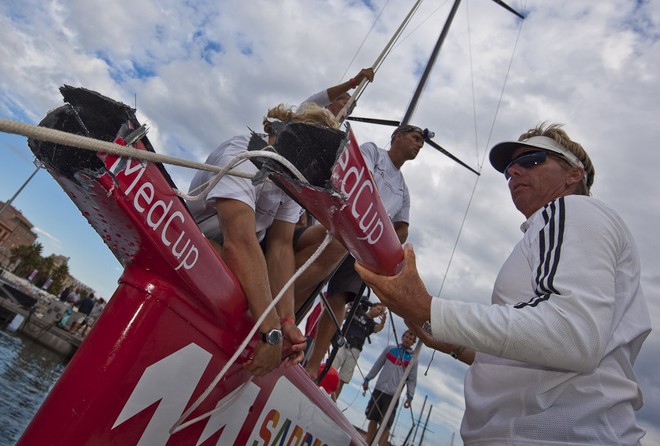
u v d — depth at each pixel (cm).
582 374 124
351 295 315
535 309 114
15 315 2120
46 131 63
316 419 187
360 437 232
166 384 116
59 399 102
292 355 159
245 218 145
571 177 169
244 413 149
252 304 134
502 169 196
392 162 361
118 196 91
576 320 110
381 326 547
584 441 119
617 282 129
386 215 111
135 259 113
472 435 135
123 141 85
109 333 108
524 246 144
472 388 145
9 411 687
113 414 105
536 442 121
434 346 192
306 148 92
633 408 134
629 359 135
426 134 355
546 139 175
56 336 1858
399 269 120
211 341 126
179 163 85
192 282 113
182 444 126
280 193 180
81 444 100
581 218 125
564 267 117
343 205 97
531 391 127
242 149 160
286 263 186
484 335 114
